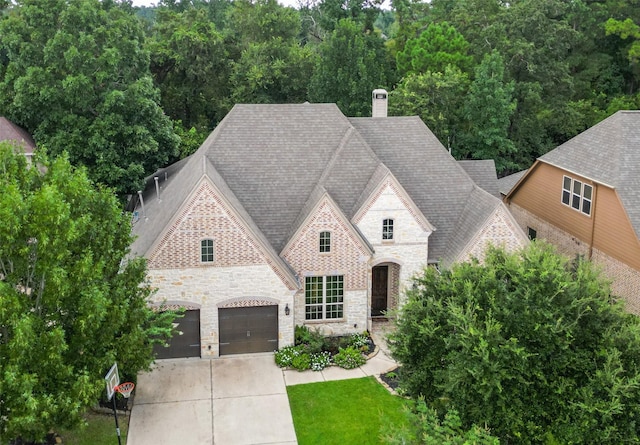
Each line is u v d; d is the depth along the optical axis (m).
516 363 17.45
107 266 21.05
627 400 17.11
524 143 60.44
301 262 29.27
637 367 17.44
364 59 60.00
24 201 17.69
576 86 65.94
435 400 19.77
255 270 27.55
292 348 28.25
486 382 17.14
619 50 68.19
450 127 55.97
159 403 24.72
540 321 17.84
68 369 18.00
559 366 17.89
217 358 28.30
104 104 40.31
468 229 30.78
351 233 29.16
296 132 32.69
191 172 30.83
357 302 30.14
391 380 26.48
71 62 39.41
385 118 35.12
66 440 22.06
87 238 20.34
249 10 70.75
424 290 21.77
